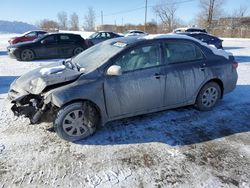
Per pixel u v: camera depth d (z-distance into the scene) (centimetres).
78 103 343
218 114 456
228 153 331
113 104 364
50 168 296
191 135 378
